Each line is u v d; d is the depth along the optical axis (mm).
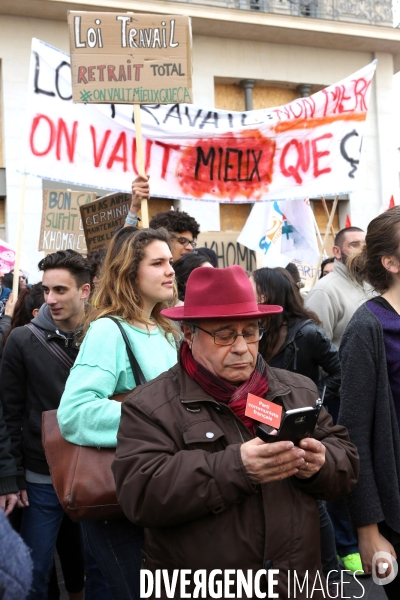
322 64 15891
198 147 5727
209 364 2059
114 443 2406
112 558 2486
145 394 2100
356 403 2396
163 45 4434
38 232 13250
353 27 15562
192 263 4227
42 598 3371
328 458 2037
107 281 2742
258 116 5926
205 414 2023
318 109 6008
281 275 3963
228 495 1851
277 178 5926
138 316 2672
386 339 2443
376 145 16312
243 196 5855
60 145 5301
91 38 4379
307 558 2012
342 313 4578
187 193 5703
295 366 3934
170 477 1884
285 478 2039
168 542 1998
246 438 2020
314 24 15227
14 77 13219
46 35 13508
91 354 2518
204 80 14688
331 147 6027
